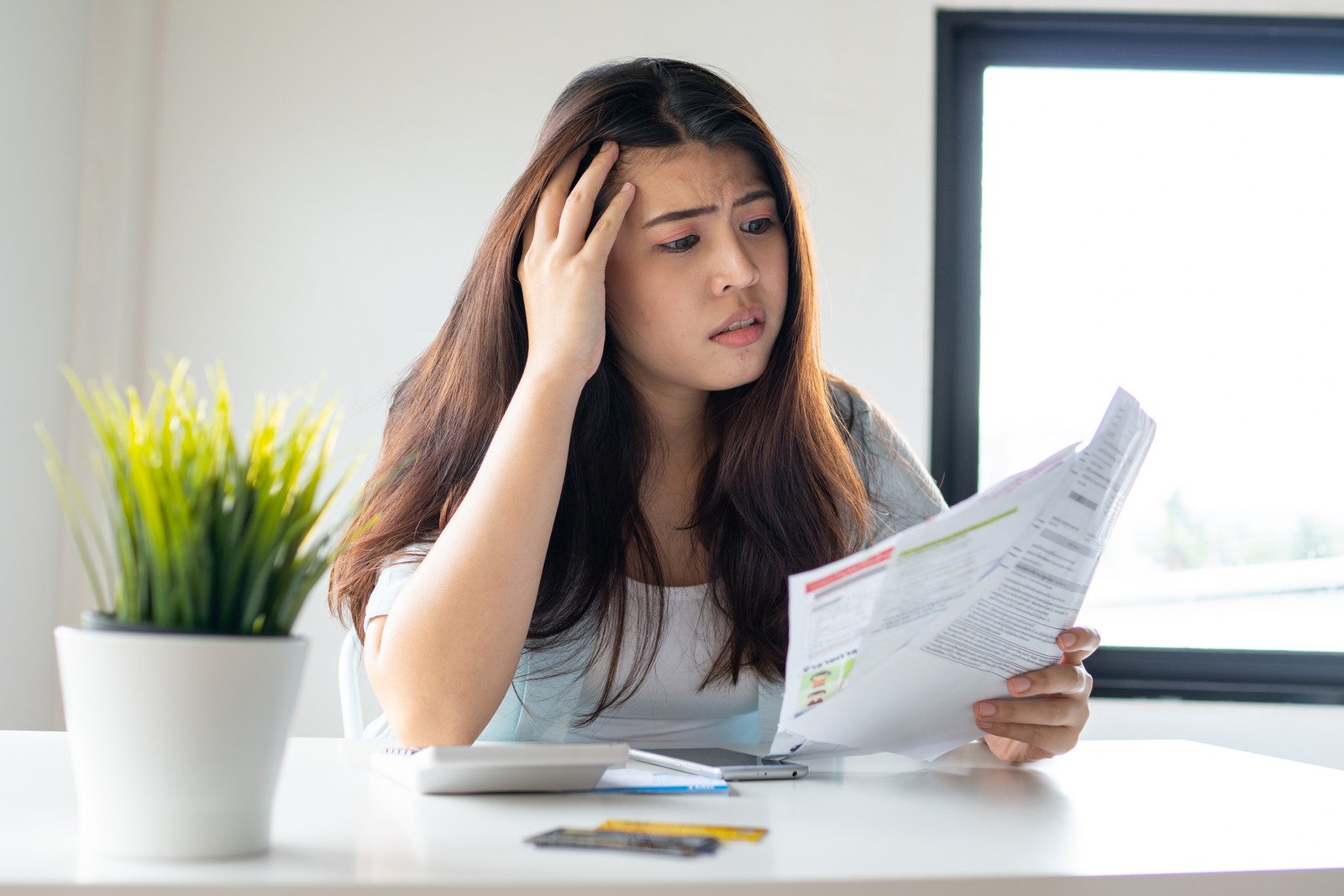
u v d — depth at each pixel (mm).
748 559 1256
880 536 1429
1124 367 2762
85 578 2521
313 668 2518
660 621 1240
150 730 555
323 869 548
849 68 2725
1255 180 2771
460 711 968
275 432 598
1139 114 2793
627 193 1146
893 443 1507
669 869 559
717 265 1165
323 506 599
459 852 590
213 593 578
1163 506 2729
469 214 2689
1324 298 2738
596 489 1236
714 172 1175
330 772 850
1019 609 821
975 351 2760
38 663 2432
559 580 1207
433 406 1299
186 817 560
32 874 529
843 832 667
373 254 2680
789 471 1275
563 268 1126
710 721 1298
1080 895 571
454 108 2705
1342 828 722
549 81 2711
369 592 1211
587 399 1249
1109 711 2598
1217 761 1038
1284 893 594
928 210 2707
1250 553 2707
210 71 2693
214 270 2662
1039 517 762
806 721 836
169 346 2643
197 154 2680
